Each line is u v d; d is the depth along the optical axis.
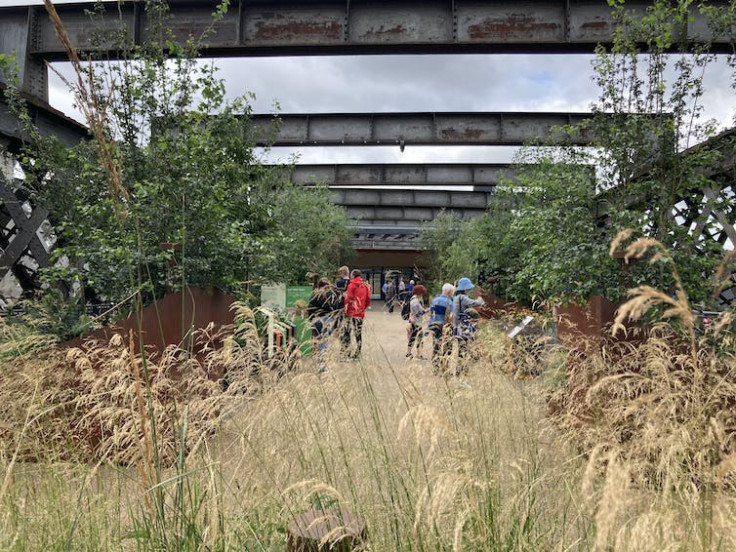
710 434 1.51
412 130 15.92
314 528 1.80
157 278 5.20
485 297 11.12
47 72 10.01
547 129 15.49
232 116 6.69
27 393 2.74
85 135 9.91
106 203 5.24
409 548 1.78
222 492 2.07
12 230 9.84
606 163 5.27
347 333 2.88
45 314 4.38
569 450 2.42
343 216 23.53
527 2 10.48
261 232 7.12
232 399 2.40
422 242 27.62
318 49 10.86
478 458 2.04
